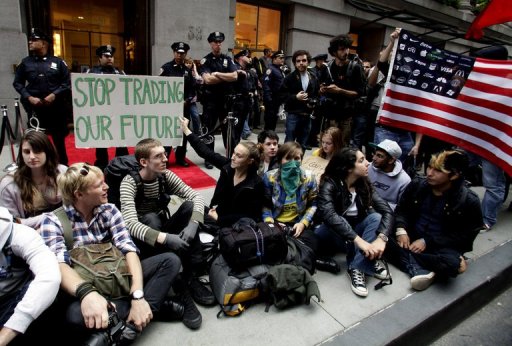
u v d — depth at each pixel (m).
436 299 2.68
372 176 3.53
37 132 2.37
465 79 3.43
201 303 2.38
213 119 5.41
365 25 10.04
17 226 1.79
